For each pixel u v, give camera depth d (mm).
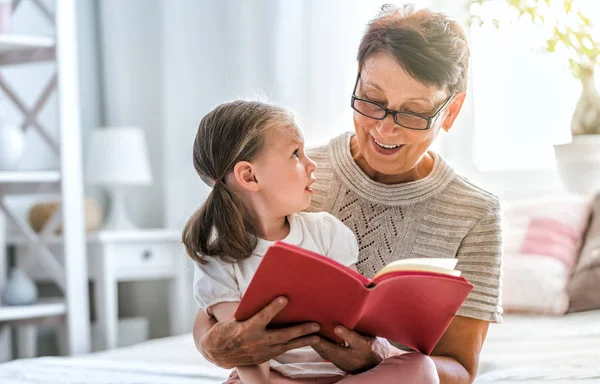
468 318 1634
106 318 3777
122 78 4398
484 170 3660
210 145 1551
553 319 2768
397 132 1562
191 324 4062
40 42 3430
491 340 2441
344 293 1257
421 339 1443
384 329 1395
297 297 1274
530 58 3547
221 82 4012
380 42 1554
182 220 4117
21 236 3770
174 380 1955
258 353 1323
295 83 3756
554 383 1749
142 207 4387
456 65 1565
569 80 3482
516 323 2725
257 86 3877
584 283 2873
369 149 1631
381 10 1638
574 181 3250
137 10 4352
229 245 1489
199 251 1518
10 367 2240
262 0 3859
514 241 3070
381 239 1711
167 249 4000
